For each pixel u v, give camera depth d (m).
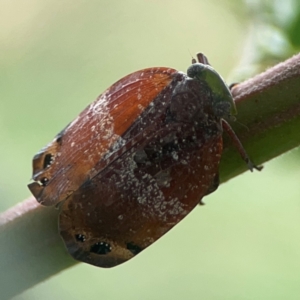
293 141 0.08
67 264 0.08
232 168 0.08
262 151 0.08
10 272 0.08
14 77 0.15
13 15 0.16
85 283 0.12
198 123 0.08
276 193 0.14
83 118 0.08
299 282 0.13
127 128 0.08
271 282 0.13
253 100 0.08
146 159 0.08
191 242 0.14
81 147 0.08
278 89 0.08
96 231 0.08
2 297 0.08
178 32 0.17
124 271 0.13
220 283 0.13
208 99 0.08
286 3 0.09
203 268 0.13
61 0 0.17
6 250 0.08
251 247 0.14
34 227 0.08
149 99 0.08
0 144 0.13
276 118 0.08
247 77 0.09
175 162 0.08
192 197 0.08
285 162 0.09
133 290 0.12
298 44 0.09
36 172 0.08
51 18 0.16
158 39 0.17
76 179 0.08
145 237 0.08
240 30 0.09
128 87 0.08
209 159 0.08
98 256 0.08
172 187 0.08
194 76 0.08
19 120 0.14
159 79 0.08
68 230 0.08
